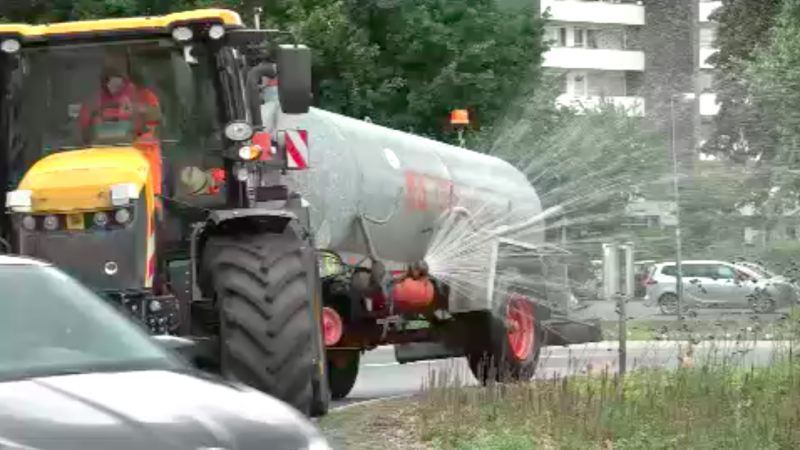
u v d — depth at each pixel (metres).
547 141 41.72
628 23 119.88
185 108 14.72
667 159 58.25
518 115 41.66
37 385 7.86
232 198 14.90
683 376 17.38
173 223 14.52
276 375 13.28
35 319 8.73
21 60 14.62
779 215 58.88
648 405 15.87
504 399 16.03
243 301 13.34
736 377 18.16
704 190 58.84
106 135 14.56
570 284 23.34
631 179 46.69
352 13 40.38
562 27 124.00
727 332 20.66
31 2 29.64
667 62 117.88
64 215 13.46
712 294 51.72
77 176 13.52
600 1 122.06
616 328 31.75
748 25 74.81
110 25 14.52
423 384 17.22
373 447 14.35
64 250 13.43
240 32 14.73
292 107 14.40
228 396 8.08
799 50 58.34
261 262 13.52
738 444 14.06
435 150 21.47
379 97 38.66
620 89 122.25
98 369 8.34
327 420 16.17
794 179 58.28
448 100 40.25
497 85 41.44
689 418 15.05
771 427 14.66
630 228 43.00
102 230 13.41
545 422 15.14
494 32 42.34
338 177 18.53
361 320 19.61
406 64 40.84
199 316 14.09
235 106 14.88
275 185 16.09
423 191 20.47
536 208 23.86
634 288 20.53
